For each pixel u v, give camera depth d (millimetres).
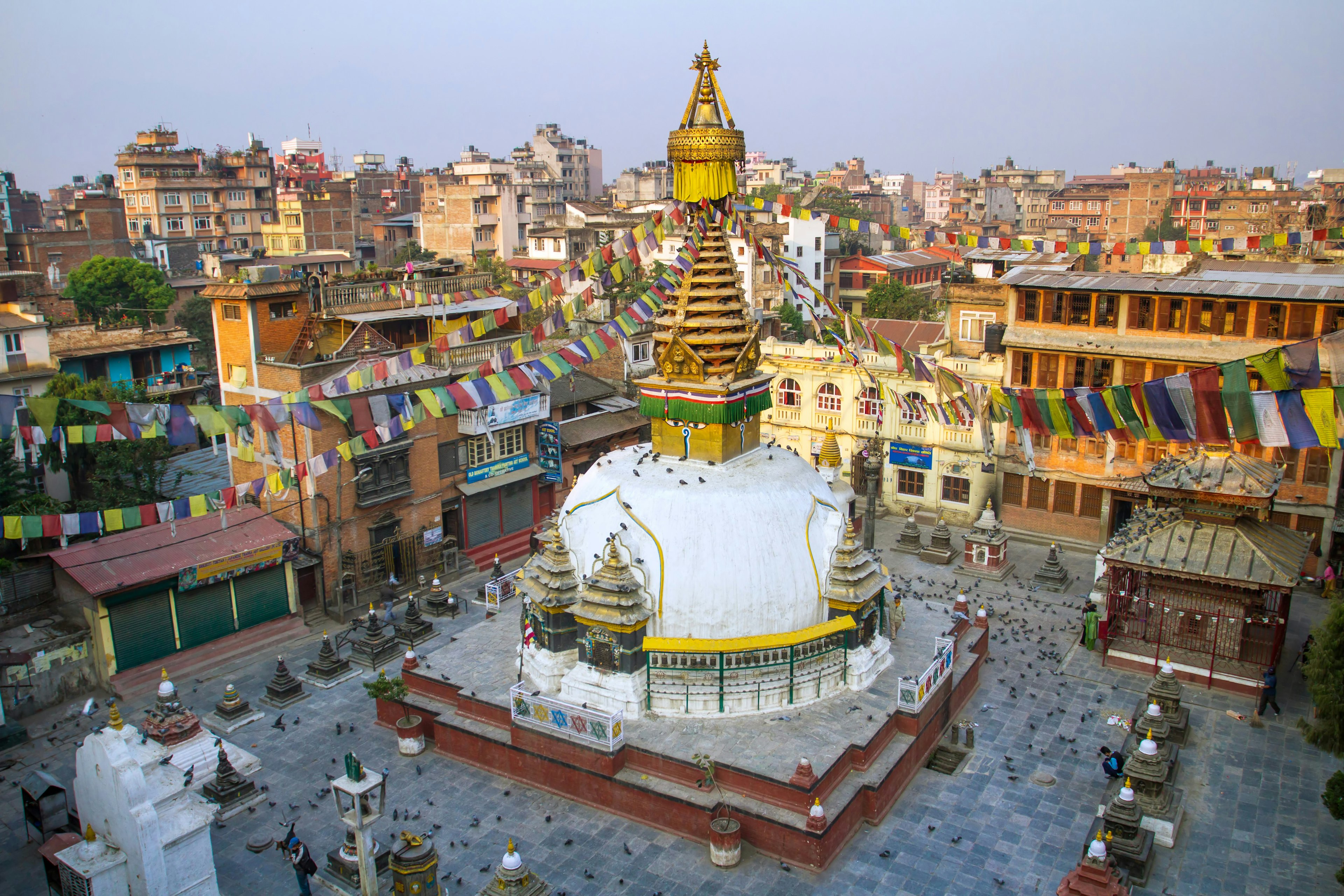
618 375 59312
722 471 30062
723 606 27719
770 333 83562
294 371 39375
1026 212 169750
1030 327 46469
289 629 38781
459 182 125375
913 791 27484
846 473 53250
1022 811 26438
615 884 23578
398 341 46781
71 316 73500
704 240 30219
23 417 36906
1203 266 54219
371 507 40656
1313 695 24672
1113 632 35156
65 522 22469
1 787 28578
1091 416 24906
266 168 131250
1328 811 26312
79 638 33625
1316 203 107125
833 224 29188
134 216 120688
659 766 26125
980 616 35188
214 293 42031
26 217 142250
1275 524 40344
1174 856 24625
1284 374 22250
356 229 140250
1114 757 27172
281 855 25359
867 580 29312
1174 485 33281
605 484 30719
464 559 45094
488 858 24734
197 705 33250
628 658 27734
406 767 29203
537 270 96312
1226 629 33000
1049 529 47938
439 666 31922
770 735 26875
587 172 191375
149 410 21891
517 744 28047
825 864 24016
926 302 89812
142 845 20906
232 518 39125
